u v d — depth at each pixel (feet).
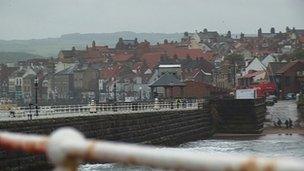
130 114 570.46
